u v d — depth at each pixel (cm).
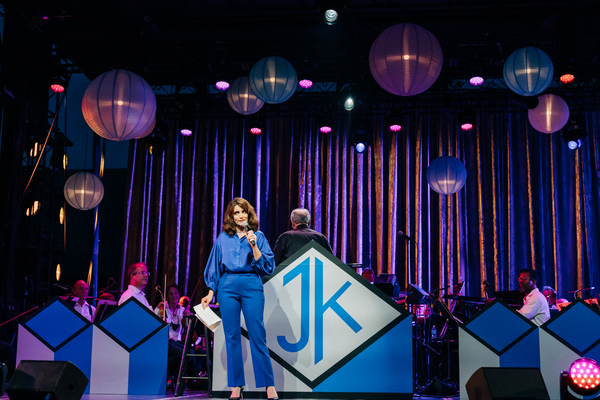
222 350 370
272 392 339
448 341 478
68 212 1111
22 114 741
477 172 990
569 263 947
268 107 1010
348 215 1001
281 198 1012
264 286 373
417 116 1015
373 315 366
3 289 711
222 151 1042
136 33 786
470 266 967
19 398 309
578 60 867
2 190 727
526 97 738
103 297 603
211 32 816
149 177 1049
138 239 1026
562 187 970
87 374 392
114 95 519
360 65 879
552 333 377
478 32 799
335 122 1029
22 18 764
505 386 299
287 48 845
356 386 360
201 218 1021
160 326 397
